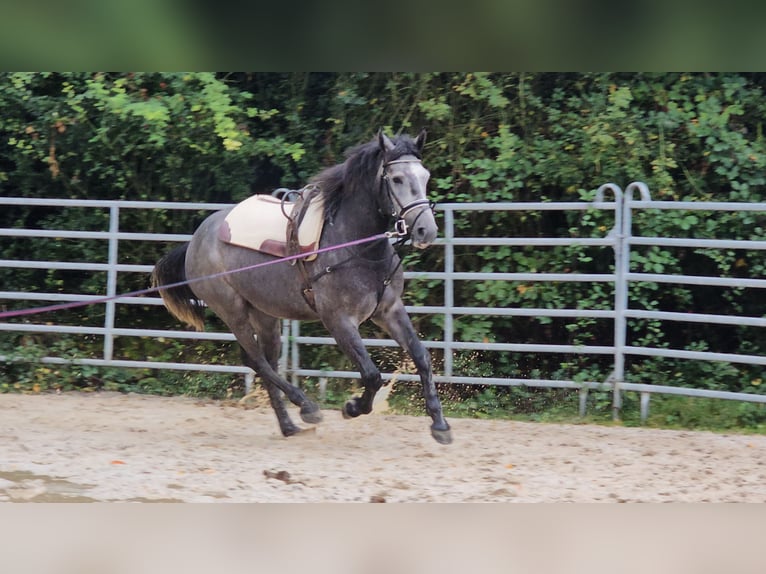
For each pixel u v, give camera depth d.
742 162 10.51
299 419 9.52
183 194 12.30
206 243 8.52
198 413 9.89
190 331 11.58
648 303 10.73
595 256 10.64
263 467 7.12
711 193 10.84
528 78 11.49
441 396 10.59
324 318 7.62
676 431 8.99
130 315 12.33
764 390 9.93
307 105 12.47
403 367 10.85
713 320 9.03
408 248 11.08
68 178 12.46
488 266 10.78
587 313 9.68
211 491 6.33
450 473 7.06
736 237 10.26
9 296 11.20
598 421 9.59
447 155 11.62
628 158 10.80
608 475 7.08
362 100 11.91
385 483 6.66
